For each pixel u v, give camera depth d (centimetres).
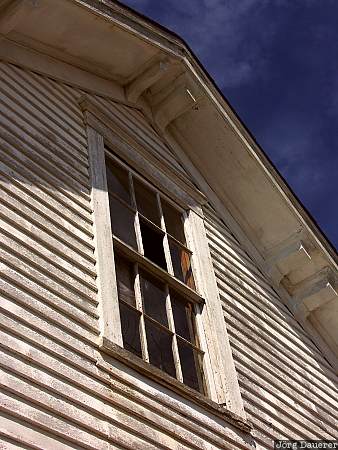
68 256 539
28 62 661
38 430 421
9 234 500
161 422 514
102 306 534
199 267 706
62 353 474
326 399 796
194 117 845
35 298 485
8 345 440
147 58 777
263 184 863
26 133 591
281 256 876
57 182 584
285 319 838
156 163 747
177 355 592
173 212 739
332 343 908
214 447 552
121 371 510
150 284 623
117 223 634
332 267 890
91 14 680
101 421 467
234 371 646
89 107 691
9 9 628
